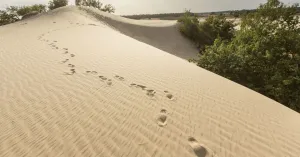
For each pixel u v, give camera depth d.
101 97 3.71
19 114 3.09
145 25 25.66
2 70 4.95
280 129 3.20
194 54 21.81
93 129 2.77
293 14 10.91
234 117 3.40
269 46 9.52
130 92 4.02
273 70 8.21
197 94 4.18
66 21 17.39
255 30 11.38
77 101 3.52
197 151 2.49
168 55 7.52
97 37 9.95
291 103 6.81
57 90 3.92
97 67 5.41
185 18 26.44
